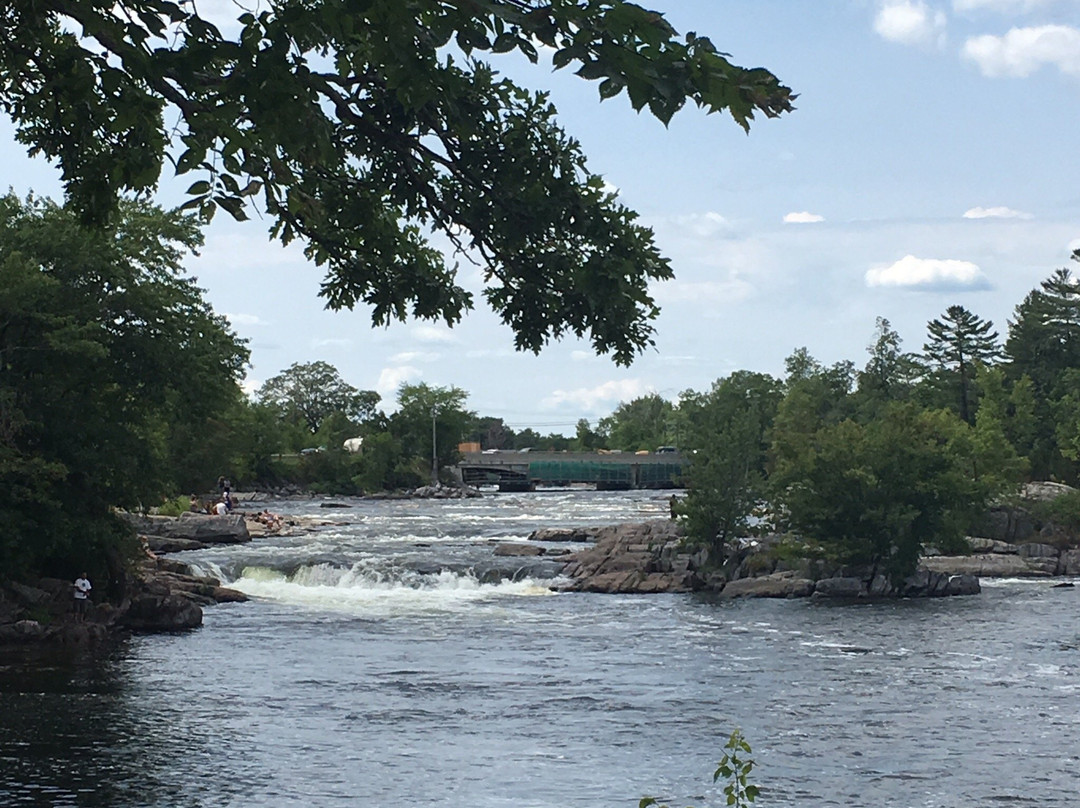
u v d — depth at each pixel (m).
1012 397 116.56
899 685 33.97
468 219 8.46
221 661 37.28
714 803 22.30
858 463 58.78
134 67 6.80
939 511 59.97
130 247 42.94
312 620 47.19
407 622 46.91
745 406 193.62
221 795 22.42
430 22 6.46
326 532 89.88
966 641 42.16
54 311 41.78
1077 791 23.31
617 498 155.38
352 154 8.55
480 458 189.62
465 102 8.27
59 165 9.13
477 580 59.91
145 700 31.08
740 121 6.12
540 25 6.11
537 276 8.63
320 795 22.52
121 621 43.59
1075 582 63.22
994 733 28.12
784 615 49.44
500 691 32.91
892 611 50.78
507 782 23.56
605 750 26.28
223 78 7.05
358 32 6.55
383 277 9.84
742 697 32.25
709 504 60.59
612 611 50.66
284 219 9.59
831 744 27.02
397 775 24.00
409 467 183.88
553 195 8.32
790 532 63.59
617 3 5.93
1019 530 79.44
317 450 186.75
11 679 33.78
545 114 8.51
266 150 7.06
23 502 40.66
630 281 8.45
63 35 8.96
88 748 25.91
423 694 32.34
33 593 41.22
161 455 46.50
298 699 31.52
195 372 43.41
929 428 60.56
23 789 22.66
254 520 93.12
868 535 58.56
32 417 41.84
